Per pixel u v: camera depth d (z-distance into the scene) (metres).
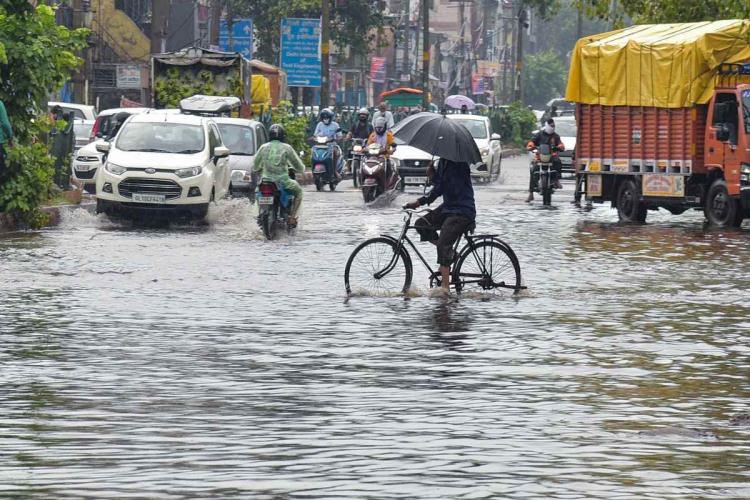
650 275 30.64
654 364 18.95
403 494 11.69
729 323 23.22
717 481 12.30
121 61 104.56
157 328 21.72
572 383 17.41
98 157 57.81
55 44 42.56
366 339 20.92
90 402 15.85
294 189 39.00
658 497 11.70
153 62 69.88
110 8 104.88
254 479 12.20
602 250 36.69
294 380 17.41
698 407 15.96
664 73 48.62
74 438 13.91
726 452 13.56
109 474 12.38
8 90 41.72
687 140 48.12
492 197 61.59
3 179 40.56
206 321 22.58
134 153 43.50
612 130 51.25
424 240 26.94
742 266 32.84
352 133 69.31
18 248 34.66
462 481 12.18
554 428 14.65
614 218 51.00
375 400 16.11
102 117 62.09
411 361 18.94
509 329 22.19
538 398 16.38
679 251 36.72
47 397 16.11
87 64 89.50
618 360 19.27
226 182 46.56
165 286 27.17
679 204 49.00
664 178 48.94
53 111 53.72
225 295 25.98
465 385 17.19
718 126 46.81
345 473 12.45
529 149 57.12
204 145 44.50
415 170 65.25
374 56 172.12
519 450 13.52
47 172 41.50
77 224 43.47
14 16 42.00
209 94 68.50
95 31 101.94
